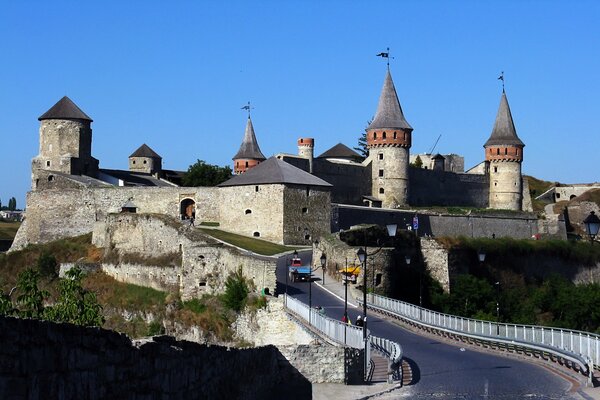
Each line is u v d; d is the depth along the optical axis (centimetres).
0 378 1280
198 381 2136
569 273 10900
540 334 4525
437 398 3128
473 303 8844
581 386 3384
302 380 3434
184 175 13612
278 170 9681
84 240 9725
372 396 3216
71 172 11650
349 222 10231
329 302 6203
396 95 13312
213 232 9338
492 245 9875
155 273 7794
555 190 17725
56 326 1427
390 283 7469
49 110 11925
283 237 9412
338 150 16038
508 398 3102
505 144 14612
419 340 5038
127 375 1680
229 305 6338
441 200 13825
